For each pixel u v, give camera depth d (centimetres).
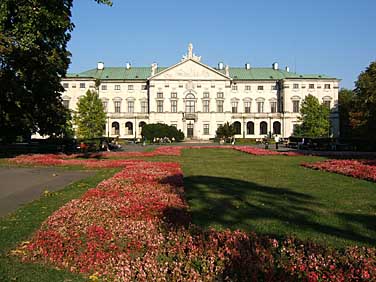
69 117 5381
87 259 911
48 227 1146
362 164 3109
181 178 2192
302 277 748
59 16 3478
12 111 4100
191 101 13500
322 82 13650
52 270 894
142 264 843
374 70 7612
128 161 3566
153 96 13450
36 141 6128
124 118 13650
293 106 13662
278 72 14475
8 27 3484
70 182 2319
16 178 2503
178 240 966
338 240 1092
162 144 9912
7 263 930
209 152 5925
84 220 1188
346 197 1773
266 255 834
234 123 13888
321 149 6869
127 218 1236
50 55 4156
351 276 744
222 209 1497
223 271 783
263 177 2533
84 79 13100
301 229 1212
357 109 9262
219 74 13500
